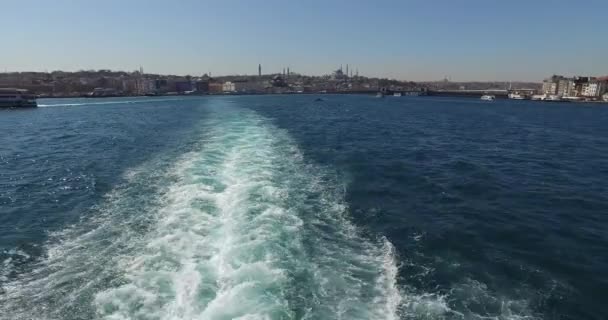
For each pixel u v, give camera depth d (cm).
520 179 2133
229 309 764
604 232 1355
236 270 919
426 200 1672
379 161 2500
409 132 4481
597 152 3238
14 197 1727
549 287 964
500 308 855
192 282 868
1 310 828
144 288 862
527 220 1452
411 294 888
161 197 1555
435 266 1041
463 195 1772
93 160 2566
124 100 15562
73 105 11144
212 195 1503
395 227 1321
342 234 1215
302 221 1276
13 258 1098
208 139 3120
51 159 2684
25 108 9412
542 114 9188
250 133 3472
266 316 747
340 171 2114
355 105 11900
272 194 1529
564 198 1769
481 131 4872
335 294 850
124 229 1236
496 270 1038
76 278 946
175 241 1091
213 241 1083
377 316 780
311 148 2914
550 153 3142
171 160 2364
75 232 1270
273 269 930
